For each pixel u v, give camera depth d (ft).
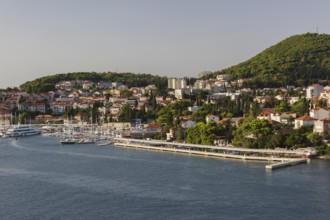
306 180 623.77
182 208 513.86
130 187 617.62
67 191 604.49
